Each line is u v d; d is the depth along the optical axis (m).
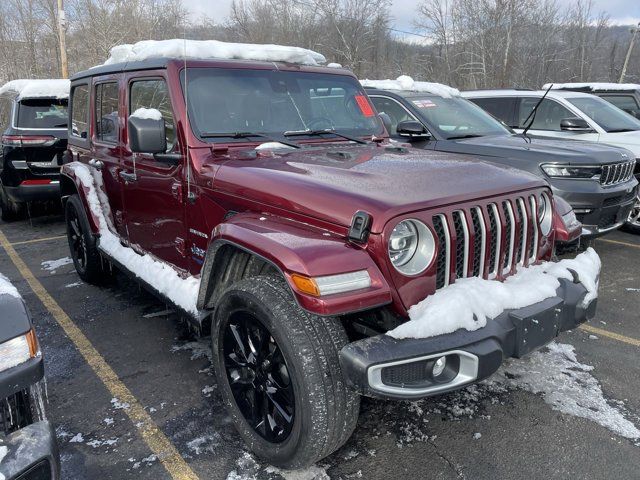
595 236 5.46
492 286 2.50
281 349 2.33
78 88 4.99
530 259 2.95
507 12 33.28
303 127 3.68
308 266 2.15
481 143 5.92
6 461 1.76
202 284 2.88
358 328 2.54
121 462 2.68
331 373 2.26
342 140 3.75
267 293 2.41
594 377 3.45
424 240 2.38
